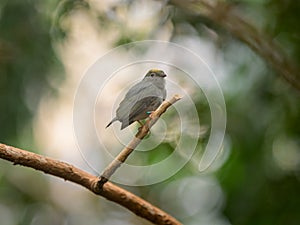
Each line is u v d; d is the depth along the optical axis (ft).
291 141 30.73
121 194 16.61
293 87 28.73
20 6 32.83
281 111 30.48
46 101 33.96
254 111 30.71
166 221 17.01
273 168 30.86
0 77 33.30
